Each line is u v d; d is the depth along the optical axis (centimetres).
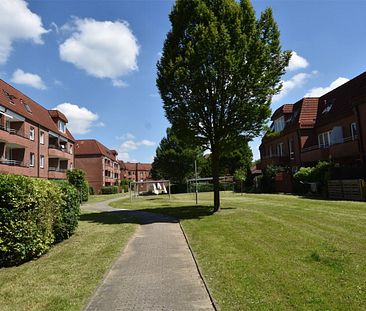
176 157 5216
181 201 3022
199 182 5847
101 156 6994
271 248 842
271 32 1623
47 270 752
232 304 512
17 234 798
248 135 1692
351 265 662
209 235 1086
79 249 966
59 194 1041
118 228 1385
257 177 3672
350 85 2891
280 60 1642
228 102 1636
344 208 1506
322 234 972
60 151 4334
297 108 3534
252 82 1557
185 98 1634
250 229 1133
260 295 537
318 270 642
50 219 955
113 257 863
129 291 609
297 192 2805
